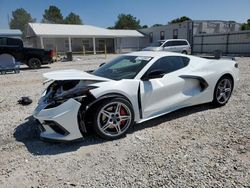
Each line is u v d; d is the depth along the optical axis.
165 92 3.85
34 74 10.88
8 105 5.30
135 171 2.57
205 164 2.65
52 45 31.75
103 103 3.18
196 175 2.45
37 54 13.41
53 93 3.49
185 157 2.81
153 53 4.20
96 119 3.18
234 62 4.96
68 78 3.26
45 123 3.14
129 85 3.46
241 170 2.51
